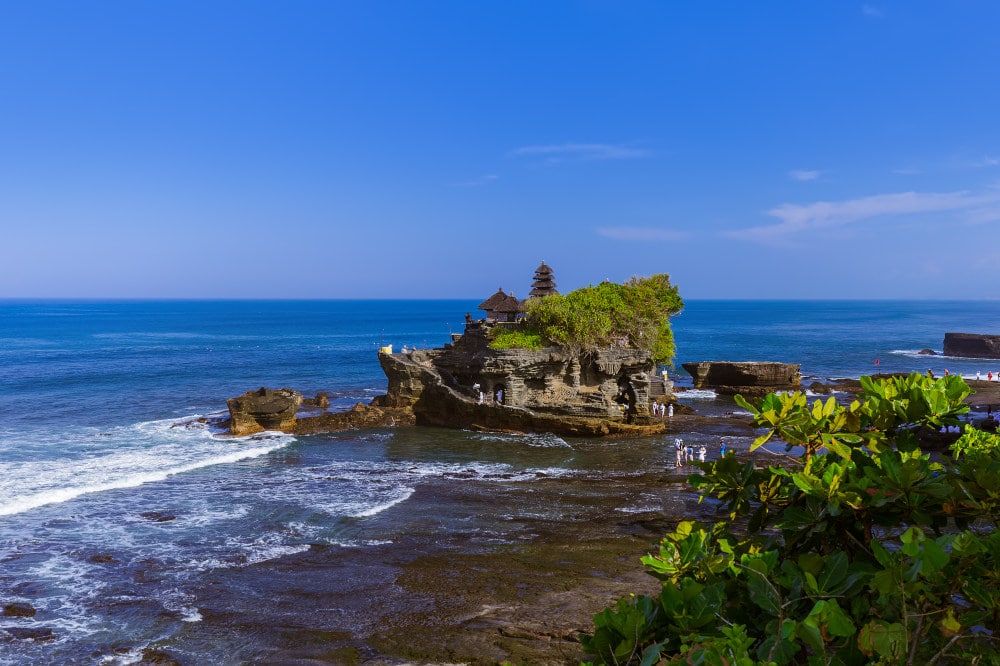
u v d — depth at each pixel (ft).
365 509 110.73
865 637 17.30
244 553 90.99
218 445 161.17
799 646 18.94
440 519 106.52
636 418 189.67
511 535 99.60
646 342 203.51
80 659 64.18
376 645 66.95
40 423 187.73
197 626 70.74
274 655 65.10
